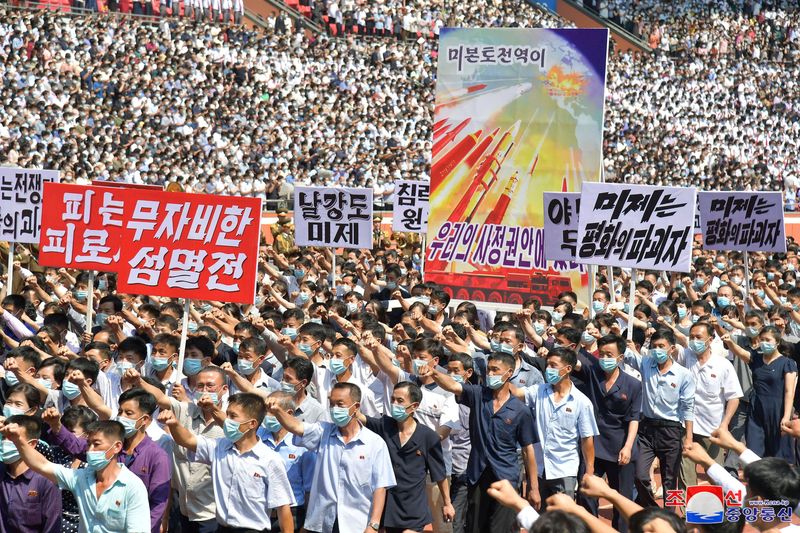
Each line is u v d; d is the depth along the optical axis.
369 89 101.19
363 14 113.25
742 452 16.39
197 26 95.38
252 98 89.75
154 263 26.92
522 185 45.59
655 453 28.19
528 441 23.66
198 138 80.38
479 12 122.38
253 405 20.17
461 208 46.69
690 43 132.25
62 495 21.14
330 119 93.19
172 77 85.69
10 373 27.36
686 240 30.70
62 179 61.81
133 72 83.75
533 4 130.50
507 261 46.06
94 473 18.73
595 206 31.66
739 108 123.50
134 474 19.06
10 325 31.44
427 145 95.38
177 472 21.91
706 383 30.36
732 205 45.09
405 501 21.88
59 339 28.88
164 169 71.88
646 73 122.44
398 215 54.22
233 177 75.56
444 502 22.98
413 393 21.75
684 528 13.13
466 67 46.25
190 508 21.78
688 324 36.03
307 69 99.50
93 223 28.95
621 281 48.25
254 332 28.88
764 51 134.75
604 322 31.81
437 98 46.78
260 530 20.30
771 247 44.25
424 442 22.03
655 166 107.19
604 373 26.55
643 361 28.55
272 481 20.19
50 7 89.25
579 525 12.34
